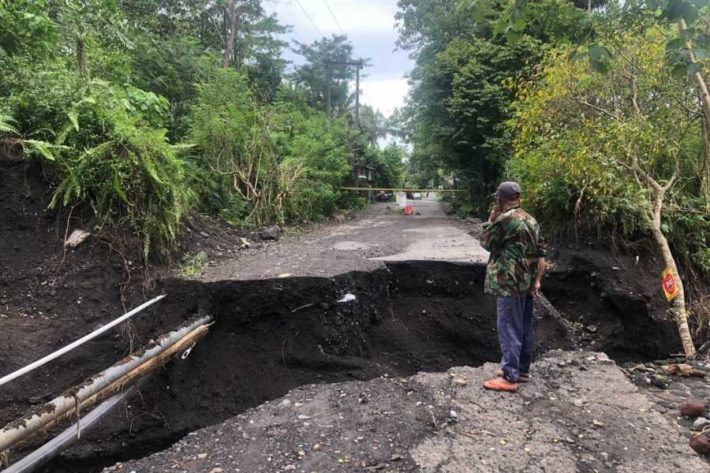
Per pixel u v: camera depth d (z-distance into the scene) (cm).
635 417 360
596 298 799
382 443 334
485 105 1411
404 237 1012
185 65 1270
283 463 317
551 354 492
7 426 330
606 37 575
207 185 1062
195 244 756
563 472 297
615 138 681
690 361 547
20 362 500
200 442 350
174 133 1180
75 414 421
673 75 309
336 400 400
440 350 653
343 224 1411
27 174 618
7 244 588
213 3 1941
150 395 528
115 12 945
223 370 558
